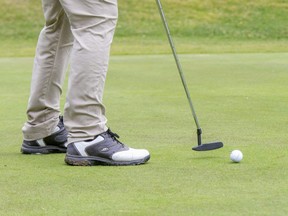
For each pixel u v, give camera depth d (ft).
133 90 50.03
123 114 38.50
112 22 25.95
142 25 122.52
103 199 20.35
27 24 122.93
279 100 43.37
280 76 58.34
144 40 112.98
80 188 21.83
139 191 21.24
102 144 25.62
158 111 39.47
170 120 36.17
